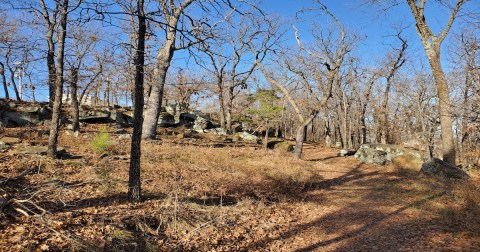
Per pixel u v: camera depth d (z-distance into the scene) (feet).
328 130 129.59
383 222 30.89
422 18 57.52
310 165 61.41
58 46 35.76
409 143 105.40
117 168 36.52
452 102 56.49
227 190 35.50
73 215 21.36
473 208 32.35
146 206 25.63
